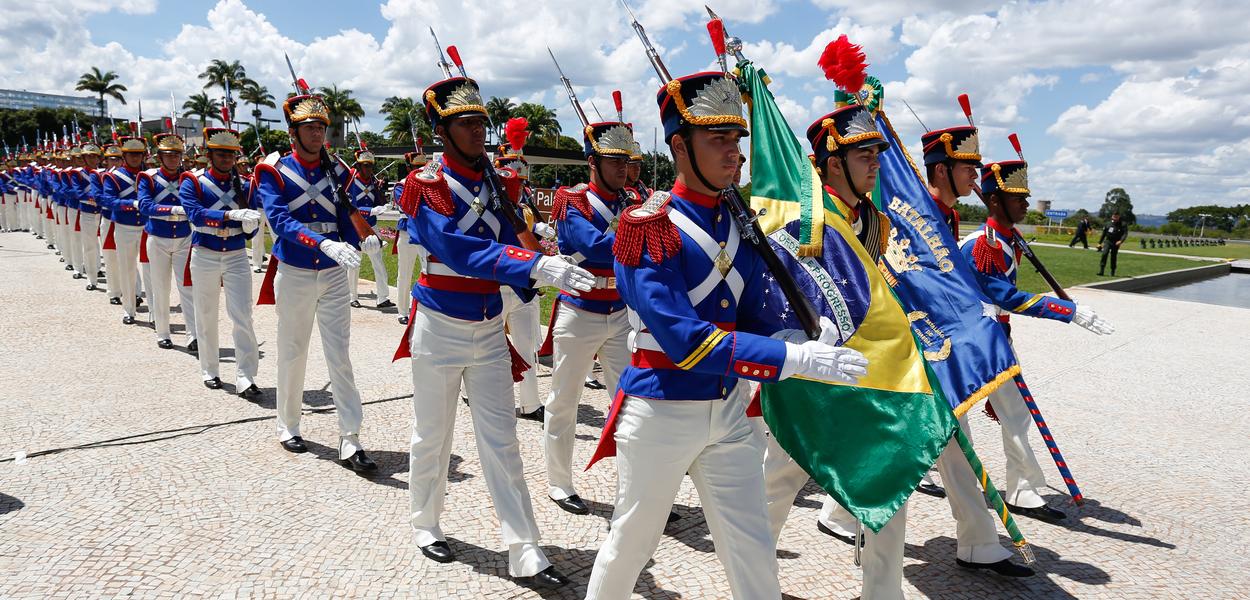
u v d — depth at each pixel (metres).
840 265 2.97
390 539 3.90
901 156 4.01
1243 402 7.03
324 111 5.16
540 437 5.70
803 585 3.60
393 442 5.36
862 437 2.92
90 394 6.29
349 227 5.33
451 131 3.52
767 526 2.58
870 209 3.38
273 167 5.07
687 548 3.94
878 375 2.93
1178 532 4.31
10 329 8.69
